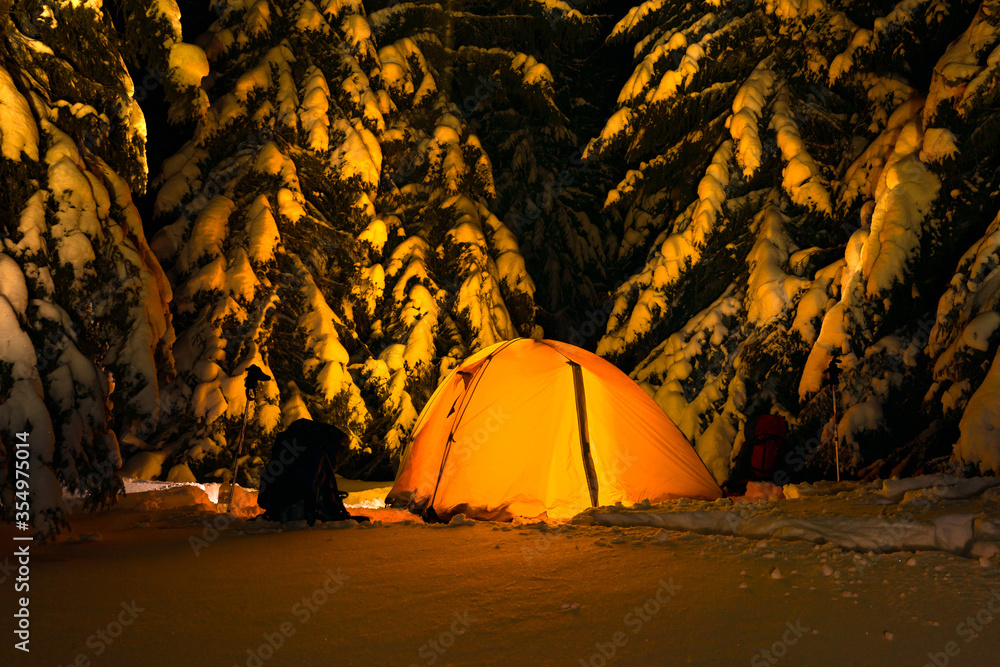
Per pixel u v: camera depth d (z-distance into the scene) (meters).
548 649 2.72
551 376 8.21
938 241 9.73
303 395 14.00
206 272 12.63
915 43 11.54
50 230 6.44
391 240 16.19
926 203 9.77
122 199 7.85
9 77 6.47
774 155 13.52
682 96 14.55
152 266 9.02
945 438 8.67
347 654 2.76
